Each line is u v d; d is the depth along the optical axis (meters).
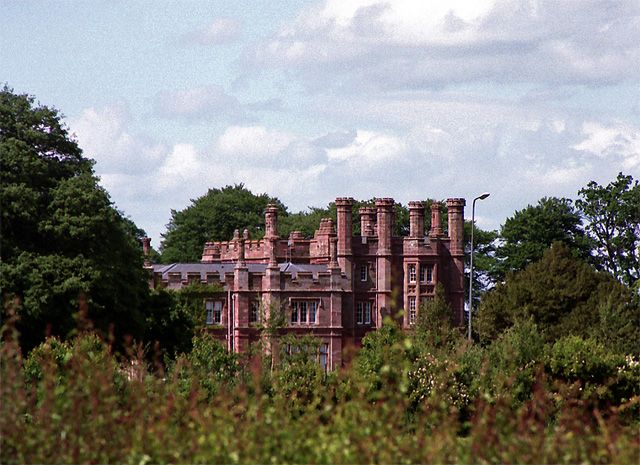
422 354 102.25
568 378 109.75
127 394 59.91
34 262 150.88
